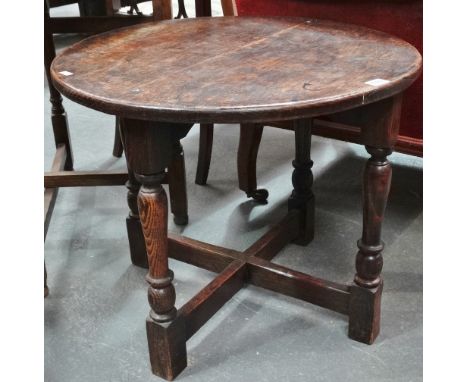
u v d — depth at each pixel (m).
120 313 1.39
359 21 1.61
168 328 1.14
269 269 1.33
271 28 1.35
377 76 1.00
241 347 1.27
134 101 0.92
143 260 1.54
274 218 1.77
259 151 2.22
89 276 1.53
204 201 1.88
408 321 1.32
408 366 1.20
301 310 1.38
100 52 1.20
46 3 1.74
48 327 1.35
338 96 0.91
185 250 1.45
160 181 1.03
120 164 2.16
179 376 1.20
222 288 1.29
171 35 1.32
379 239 1.17
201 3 1.75
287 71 1.05
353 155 2.17
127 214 1.83
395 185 1.94
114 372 1.21
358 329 1.26
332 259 1.56
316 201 1.86
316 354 1.24
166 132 0.98
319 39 1.25
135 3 2.73
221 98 0.92
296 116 0.90
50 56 1.81
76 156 2.23
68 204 1.89
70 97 0.99
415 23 1.53
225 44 1.24
